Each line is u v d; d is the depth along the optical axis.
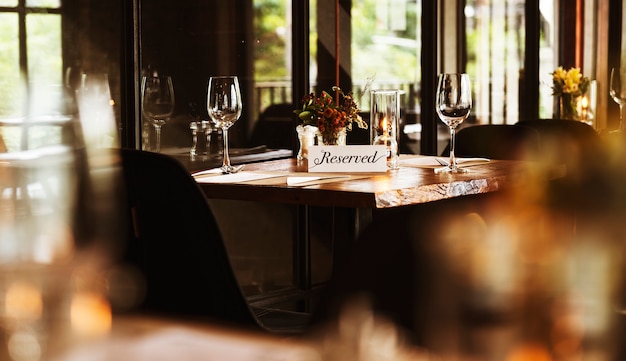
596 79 7.91
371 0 5.59
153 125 4.36
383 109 3.19
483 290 0.70
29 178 3.34
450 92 3.07
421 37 5.95
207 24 4.61
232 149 4.80
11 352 0.70
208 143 4.65
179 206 2.01
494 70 6.60
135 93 4.22
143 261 2.06
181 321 0.84
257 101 4.92
